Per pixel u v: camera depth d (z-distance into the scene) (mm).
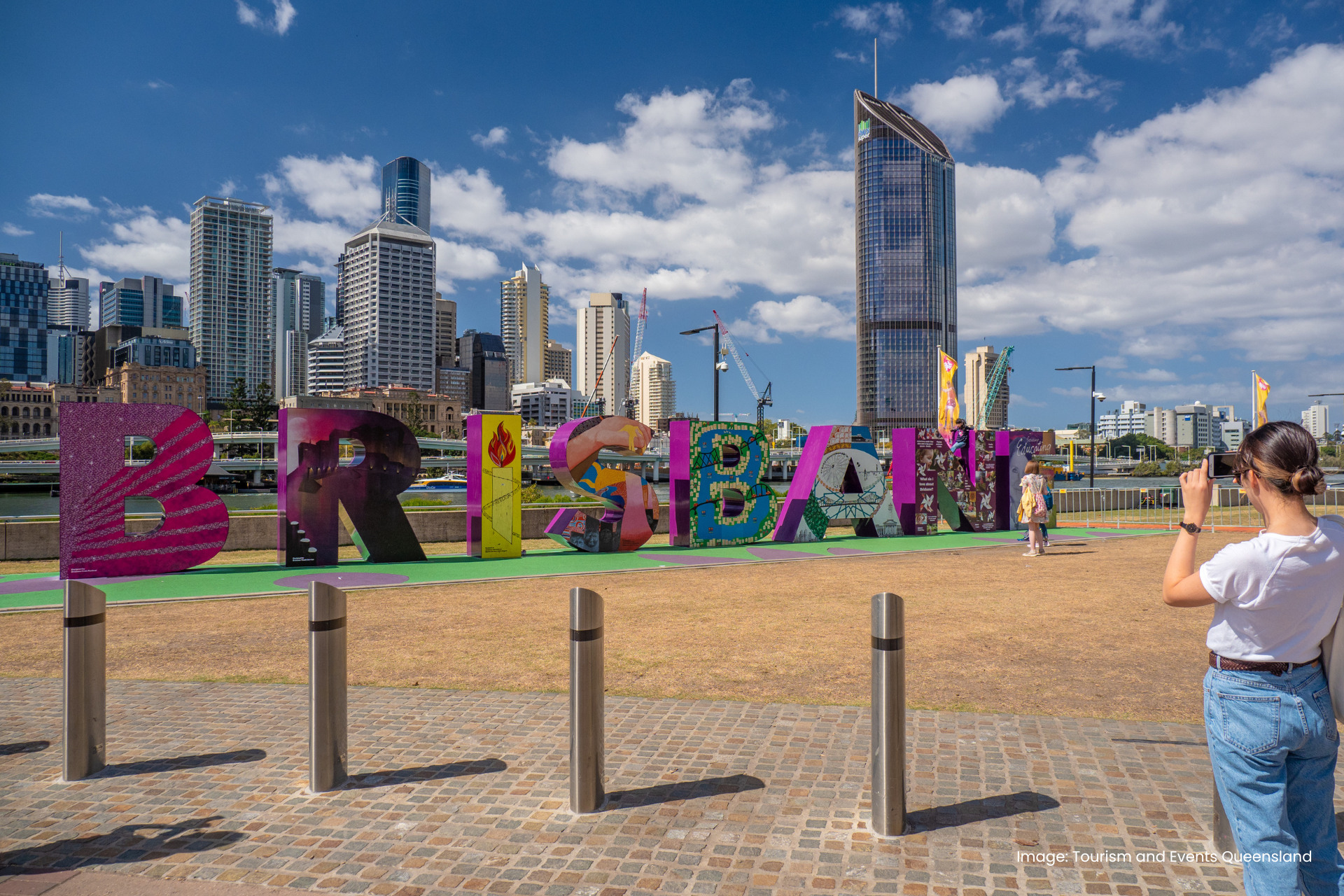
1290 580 2510
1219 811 3645
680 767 4781
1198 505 2803
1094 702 6113
